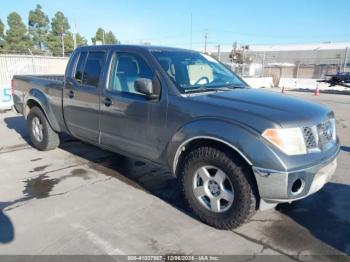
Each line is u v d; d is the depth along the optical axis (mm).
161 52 3822
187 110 3162
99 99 4105
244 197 2895
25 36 55906
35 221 3252
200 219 3287
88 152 5586
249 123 2791
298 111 2992
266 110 2914
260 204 2906
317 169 2824
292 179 2686
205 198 3250
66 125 4867
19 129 7523
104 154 5484
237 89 3812
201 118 3053
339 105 14289
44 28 61938
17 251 2770
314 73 37469
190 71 3795
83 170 4719
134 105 3641
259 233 3107
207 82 3803
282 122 2740
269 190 2732
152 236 3029
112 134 4031
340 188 4188
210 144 3105
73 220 3285
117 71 3969
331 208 3633
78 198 3789
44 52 53750
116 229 3137
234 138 2805
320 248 2881
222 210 3100
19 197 3793
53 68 18109
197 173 3223
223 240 2982
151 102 3469
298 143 2758
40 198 3771
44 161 5105
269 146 2684
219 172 3047
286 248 2875
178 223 3268
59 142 5633
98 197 3824
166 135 3371
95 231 3094
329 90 24234
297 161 2703
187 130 3129
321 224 3289
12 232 3051
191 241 2961
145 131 3586
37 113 5473
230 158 2918
